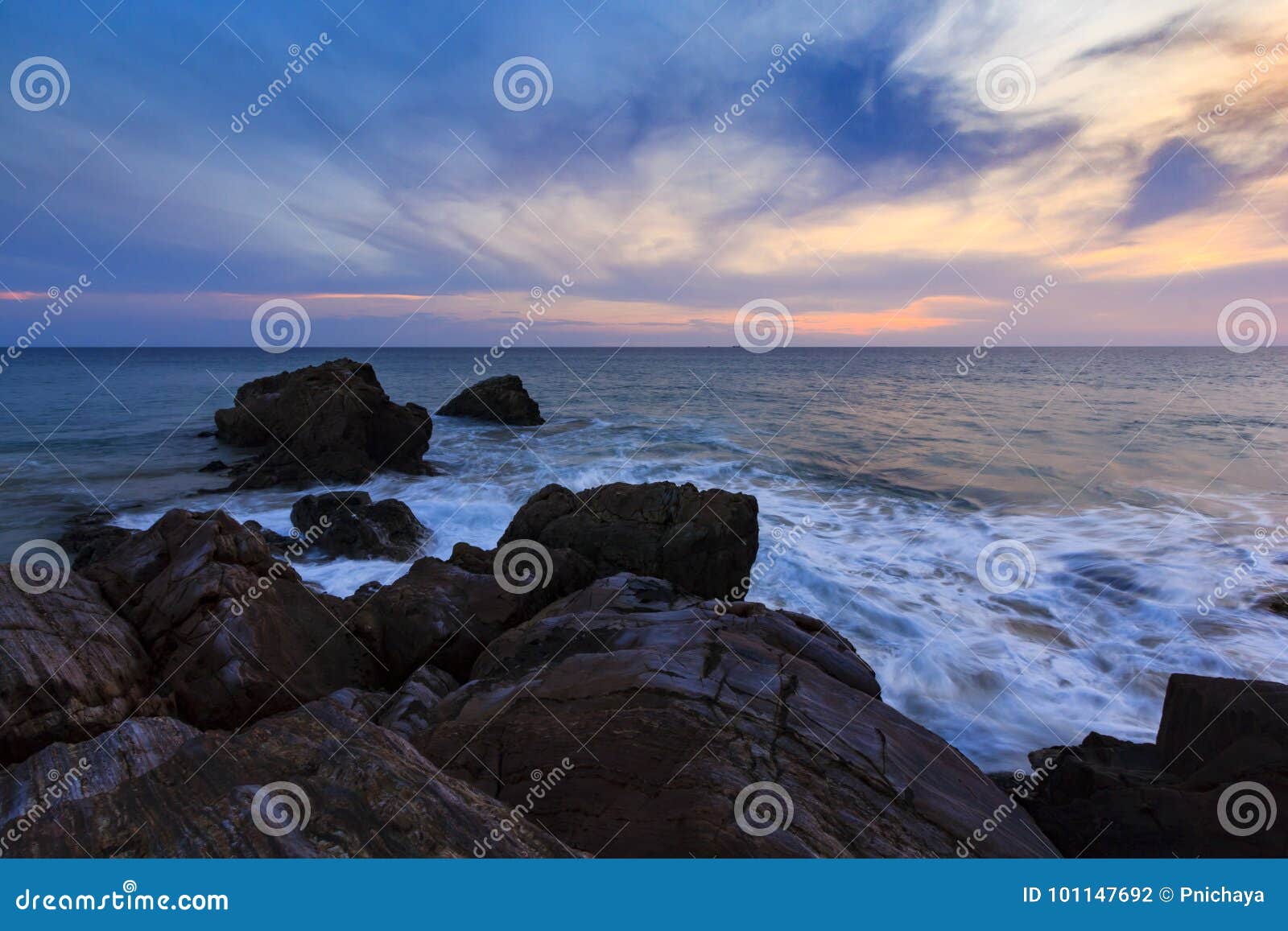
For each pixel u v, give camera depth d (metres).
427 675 7.03
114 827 3.28
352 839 3.19
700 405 44.88
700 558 11.73
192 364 110.88
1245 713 5.52
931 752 5.18
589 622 7.07
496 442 30.20
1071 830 5.21
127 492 20.39
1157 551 14.33
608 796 4.25
